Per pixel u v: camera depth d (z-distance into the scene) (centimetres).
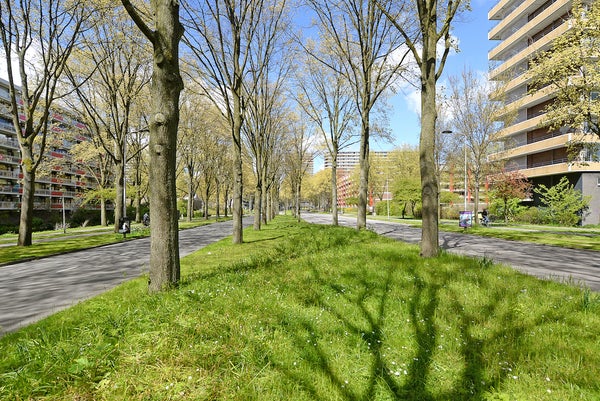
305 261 829
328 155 3216
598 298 493
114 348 317
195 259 1051
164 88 611
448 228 2789
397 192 5419
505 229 2688
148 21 1133
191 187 4459
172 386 257
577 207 3328
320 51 2178
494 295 512
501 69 4519
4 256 1323
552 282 613
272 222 3784
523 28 4250
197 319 386
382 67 1798
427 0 947
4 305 637
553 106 1952
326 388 271
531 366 301
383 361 318
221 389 256
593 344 345
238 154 1546
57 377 271
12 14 1582
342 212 10219
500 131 2959
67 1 1596
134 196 4050
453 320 412
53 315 500
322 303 486
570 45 1727
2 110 4584
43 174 3619
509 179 3784
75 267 1094
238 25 1456
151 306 463
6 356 344
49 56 1658
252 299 483
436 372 300
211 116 3484
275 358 312
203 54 1408
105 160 3991
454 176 5797
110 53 2053
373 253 892
